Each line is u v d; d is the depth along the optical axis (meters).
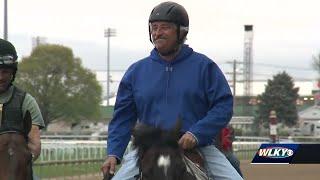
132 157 10.29
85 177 37.47
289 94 149.25
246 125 140.75
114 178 10.41
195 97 10.59
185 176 9.38
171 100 10.59
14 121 10.66
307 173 40.97
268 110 146.00
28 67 101.25
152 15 10.58
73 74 105.00
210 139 10.32
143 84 10.76
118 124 10.97
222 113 10.40
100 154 47.84
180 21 10.52
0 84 10.66
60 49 103.94
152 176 9.18
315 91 190.38
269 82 150.12
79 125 135.88
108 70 155.25
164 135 9.60
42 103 102.00
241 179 10.64
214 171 10.61
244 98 169.25
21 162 9.69
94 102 108.75
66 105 104.50
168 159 9.25
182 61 10.68
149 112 10.74
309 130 143.88
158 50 10.62
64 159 40.59
